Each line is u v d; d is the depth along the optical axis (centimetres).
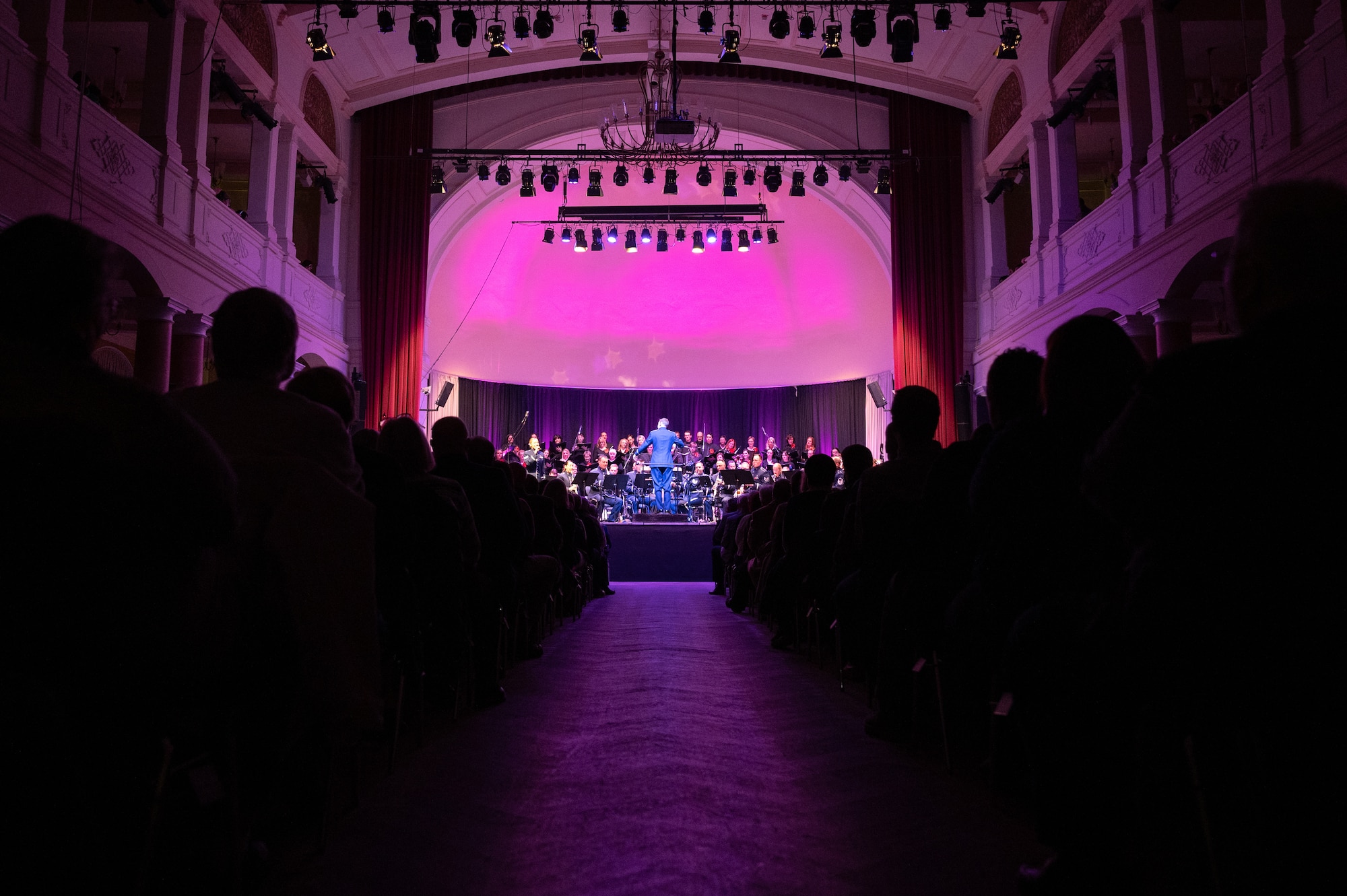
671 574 1226
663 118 1119
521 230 1675
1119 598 152
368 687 168
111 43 967
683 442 1625
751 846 198
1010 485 185
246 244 1022
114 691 120
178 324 895
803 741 295
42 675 114
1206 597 115
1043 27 1088
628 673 428
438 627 297
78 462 110
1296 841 107
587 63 1344
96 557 113
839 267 1684
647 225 1636
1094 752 160
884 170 1276
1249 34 934
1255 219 122
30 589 110
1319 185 120
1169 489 119
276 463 167
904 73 1316
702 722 321
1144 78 909
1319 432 109
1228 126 728
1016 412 225
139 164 803
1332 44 608
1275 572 110
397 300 1331
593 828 209
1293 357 112
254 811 175
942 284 1337
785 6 1009
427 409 1512
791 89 1414
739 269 1792
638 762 266
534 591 508
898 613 289
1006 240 1312
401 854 193
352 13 909
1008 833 206
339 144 1320
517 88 1408
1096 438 179
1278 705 109
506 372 1795
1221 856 137
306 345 1185
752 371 1862
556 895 171
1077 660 161
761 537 598
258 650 166
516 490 525
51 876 107
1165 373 122
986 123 1312
